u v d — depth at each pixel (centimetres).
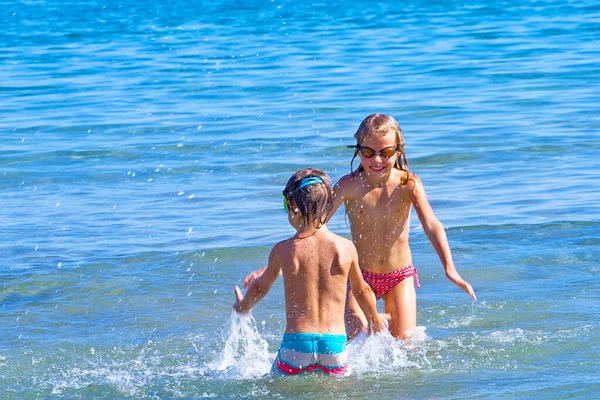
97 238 2512
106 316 1933
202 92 4912
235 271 2227
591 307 1870
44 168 3384
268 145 3634
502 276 2111
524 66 5462
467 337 1725
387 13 8606
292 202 1577
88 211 2802
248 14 8906
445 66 5556
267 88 4972
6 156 3569
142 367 1630
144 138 3841
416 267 2206
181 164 3381
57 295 2062
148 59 6178
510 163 3272
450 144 3591
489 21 7725
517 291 2002
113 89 5088
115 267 2253
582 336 1692
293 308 1555
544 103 4388
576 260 2203
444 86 4900
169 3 10306
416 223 2608
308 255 1561
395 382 1497
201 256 2325
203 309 1970
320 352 1534
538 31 6981
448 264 1720
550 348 1636
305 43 6744
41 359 1675
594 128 3800
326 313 1547
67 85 5244
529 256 2242
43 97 4884
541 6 8644
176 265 2267
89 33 7750
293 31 7488
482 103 4419
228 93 4862
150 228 2598
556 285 2030
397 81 5088
